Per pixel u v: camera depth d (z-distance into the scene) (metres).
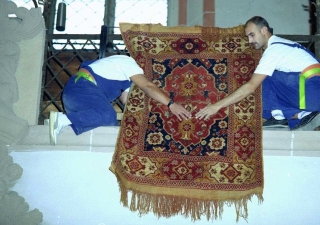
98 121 4.88
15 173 4.93
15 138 5.01
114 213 4.82
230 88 5.06
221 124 4.89
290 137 4.93
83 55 6.57
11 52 5.33
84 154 4.97
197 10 7.23
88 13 7.28
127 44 5.31
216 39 5.28
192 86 5.08
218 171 4.71
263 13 7.27
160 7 7.40
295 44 5.01
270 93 5.05
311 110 4.95
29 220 4.82
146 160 4.76
